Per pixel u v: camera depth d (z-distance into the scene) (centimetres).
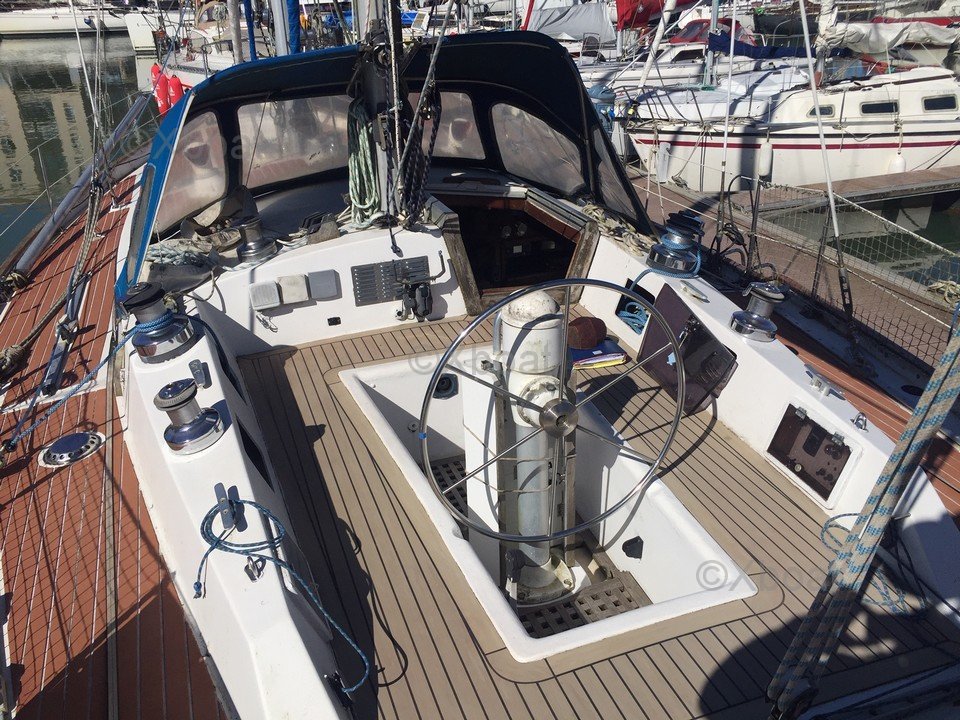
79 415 313
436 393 314
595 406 288
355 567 214
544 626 242
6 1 2997
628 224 373
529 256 425
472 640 192
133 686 190
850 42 992
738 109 1009
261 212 382
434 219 330
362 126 306
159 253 308
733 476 252
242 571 182
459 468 322
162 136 328
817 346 453
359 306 326
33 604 219
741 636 194
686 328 293
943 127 977
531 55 345
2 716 184
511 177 443
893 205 1018
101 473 274
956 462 334
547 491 237
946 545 212
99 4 485
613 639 192
